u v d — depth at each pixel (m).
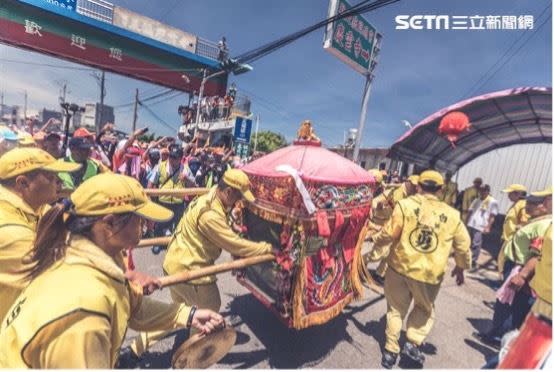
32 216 1.42
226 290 3.27
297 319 2.02
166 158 4.62
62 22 12.05
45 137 3.17
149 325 1.27
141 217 1.03
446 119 2.72
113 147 4.62
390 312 2.37
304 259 2.01
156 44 14.12
